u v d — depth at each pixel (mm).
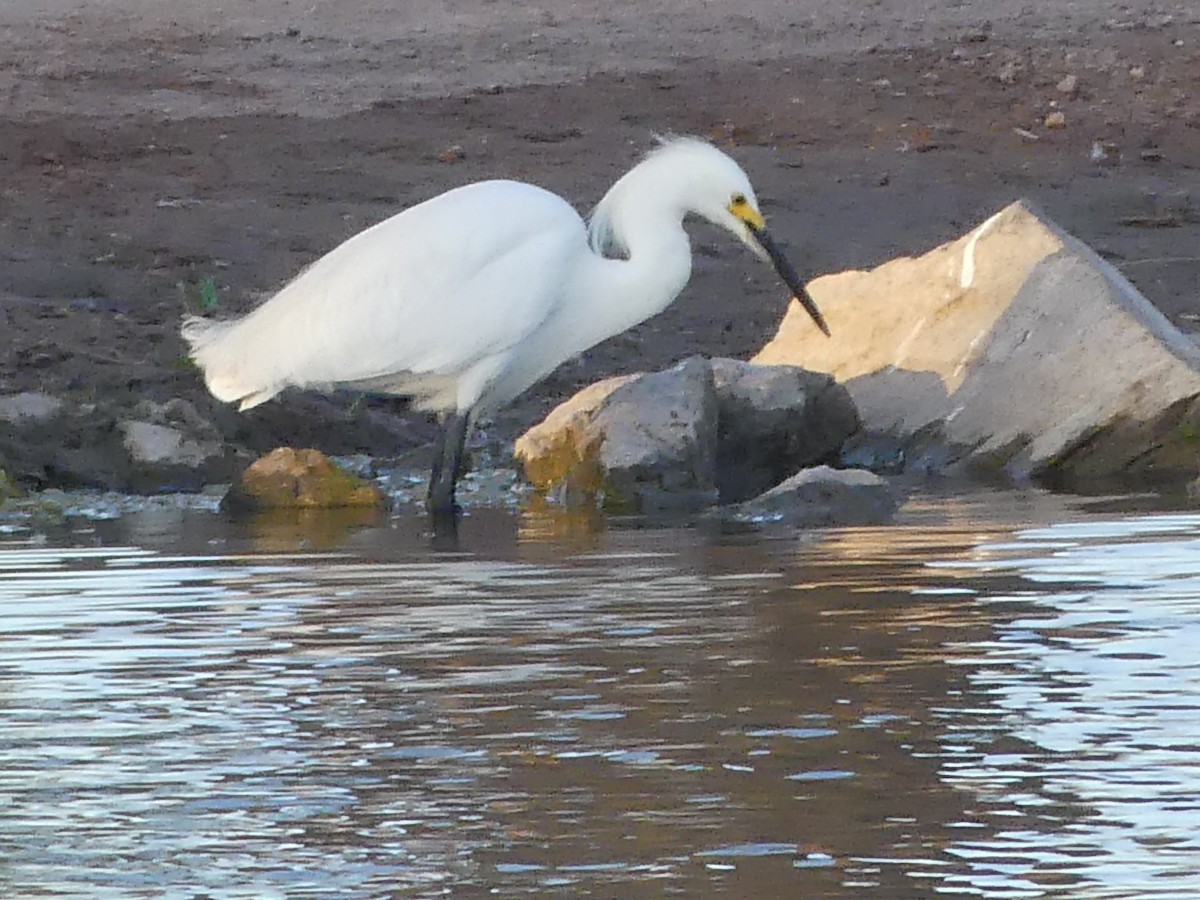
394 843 6105
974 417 15367
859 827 6141
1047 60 31656
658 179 13891
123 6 35188
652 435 14172
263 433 16125
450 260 13555
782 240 22984
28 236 21438
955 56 31734
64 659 8523
